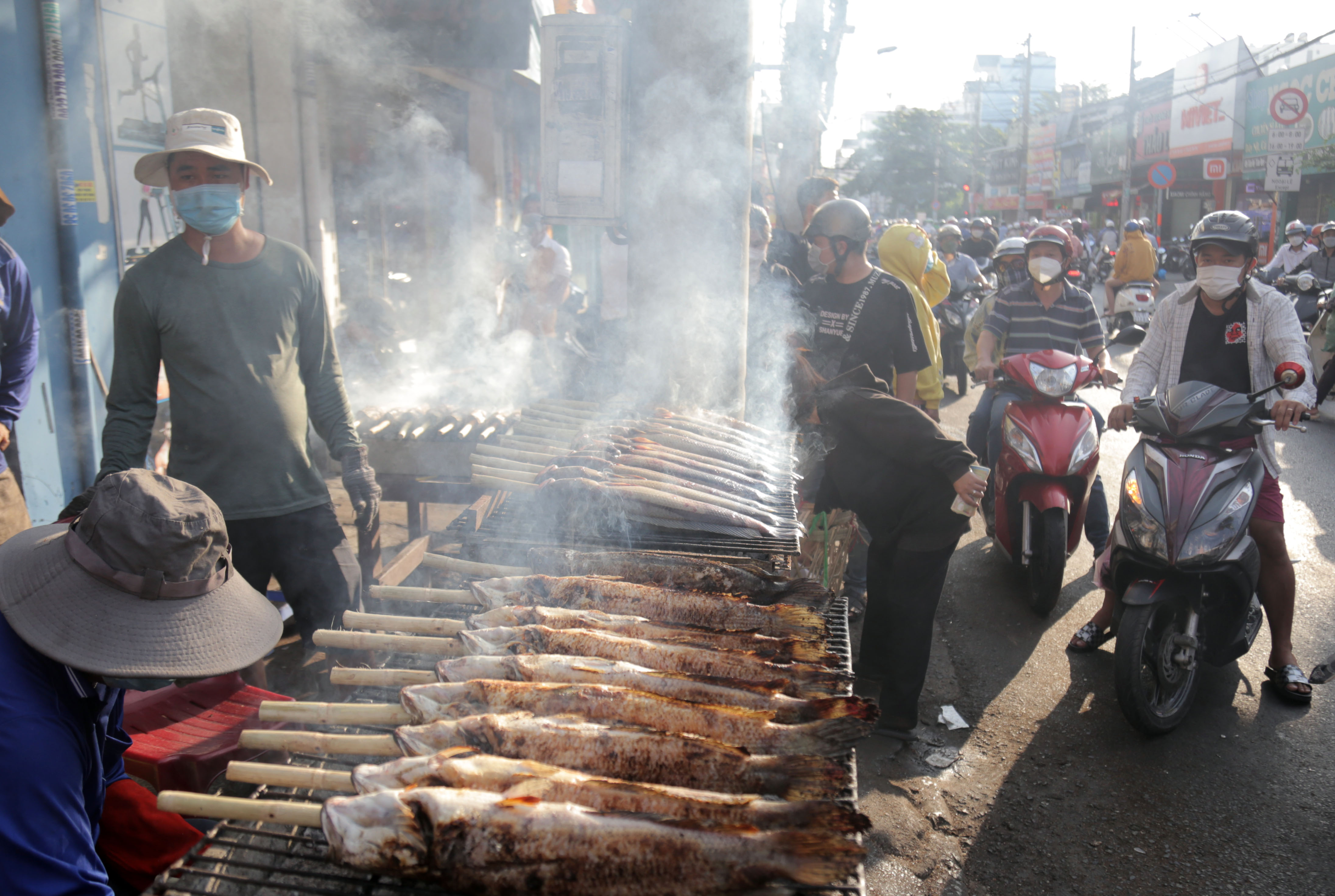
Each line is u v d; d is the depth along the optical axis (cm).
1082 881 263
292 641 367
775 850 119
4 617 140
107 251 392
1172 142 3158
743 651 174
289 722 186
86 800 158
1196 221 3231
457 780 126
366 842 118
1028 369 447
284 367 281
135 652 138
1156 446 358
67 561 143
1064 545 416
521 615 178
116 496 142
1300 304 947
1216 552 328
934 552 309
